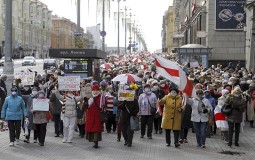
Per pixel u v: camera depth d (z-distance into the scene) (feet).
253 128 64.23
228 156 43.42
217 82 63.77
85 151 45.03
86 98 47.24
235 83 62.69
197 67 106.93
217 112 51.60
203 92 49.26
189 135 57.36
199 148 47.65
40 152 44.11
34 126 48.19
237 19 144.15
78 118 50.96
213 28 146.41
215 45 146.51
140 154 43.70
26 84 55.57
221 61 146.30
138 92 61.52
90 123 46.44
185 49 126.41
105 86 58.29
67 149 45.98
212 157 42.70
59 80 50.39
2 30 338.54
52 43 514.27
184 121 49.73
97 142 47.01
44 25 467.52
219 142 52.01
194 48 125.80
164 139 53.67
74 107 49.83
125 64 141.18
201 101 48.03
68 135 49.93
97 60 87.30
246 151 46.24
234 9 143.84
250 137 55.83
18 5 377.30
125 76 59.57
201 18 158.81
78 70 80.59
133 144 49.73
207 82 64.85
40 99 47.37
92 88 47.57
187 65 108.47
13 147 46.75
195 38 187.83
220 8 144.46
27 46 404.57
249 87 66.59
